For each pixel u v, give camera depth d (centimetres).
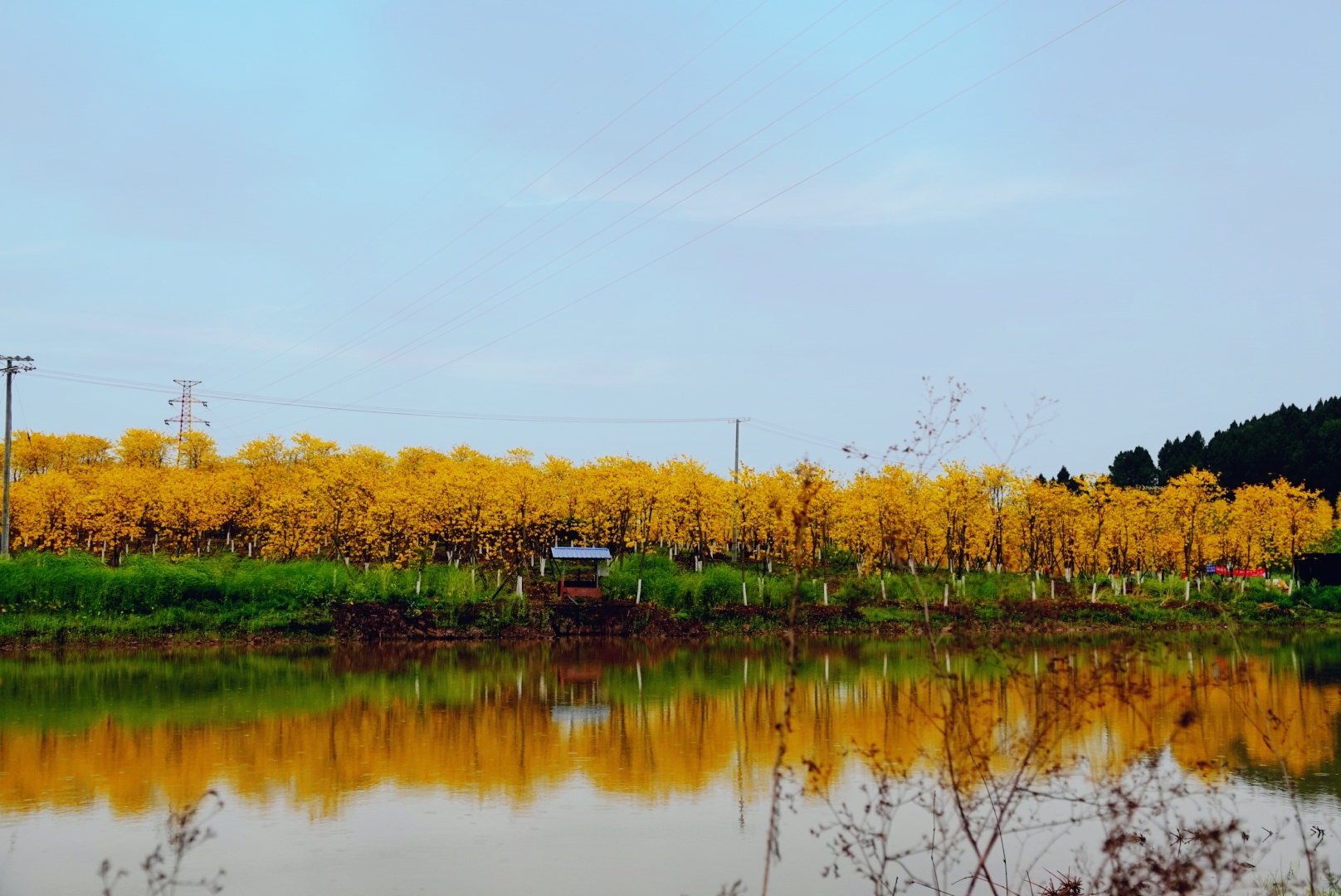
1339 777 2122
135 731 2666
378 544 6159
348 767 2280
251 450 8756
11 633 4603
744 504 6662
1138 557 7200
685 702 3172
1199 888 1171
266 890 1503
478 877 1564
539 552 6775
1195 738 2422
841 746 2448
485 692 3400
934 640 1246
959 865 1573
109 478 6800
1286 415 13238
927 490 6278
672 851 1688
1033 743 1153
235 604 5112
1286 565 7694
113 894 1473
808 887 1511
